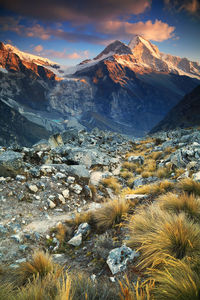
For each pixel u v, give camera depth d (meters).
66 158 15.78
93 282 3.26
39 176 10.62
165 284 2.53
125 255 4.09
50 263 4.17
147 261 3.63
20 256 5.29
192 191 6.90
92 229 6.46
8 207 7.79
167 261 3.24
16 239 6.00
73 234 6.45
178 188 7.64
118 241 4.96
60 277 3.58
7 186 9.02
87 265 4.38
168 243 3.58
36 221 7.38
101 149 24.16
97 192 11.59
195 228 3.81
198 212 4.83
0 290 2.96
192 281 2.31
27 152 13.29
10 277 3.96
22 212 7.70
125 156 23.38
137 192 8.88
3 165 9.66
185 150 12.77
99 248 4.81
